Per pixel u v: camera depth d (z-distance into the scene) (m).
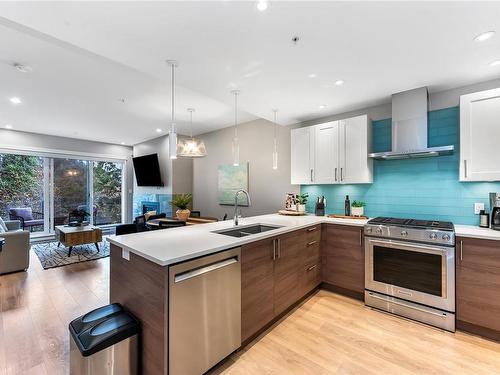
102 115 4.37
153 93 3.35
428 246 2.31
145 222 3.85
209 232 2.27
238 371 1.74
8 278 3.49
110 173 7.17
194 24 1.62
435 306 2.29
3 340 2.09
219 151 5.38
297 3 1.44
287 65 2.19
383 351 1.95
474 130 2.38
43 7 1.43
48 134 5.91
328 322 2.36
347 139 3.19
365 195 3.36
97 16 1.52
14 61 2.49
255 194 4.68
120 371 1.53
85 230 4.54
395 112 2.84
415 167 2.97
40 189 5.94
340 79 2.48
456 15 1.55
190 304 1.56
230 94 2.84
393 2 1.44
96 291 3.07
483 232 2.19
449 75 2.40
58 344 2.04
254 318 2.04
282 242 2.37
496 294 2.05
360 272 2.79
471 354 1.91
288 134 4.20
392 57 2.07
